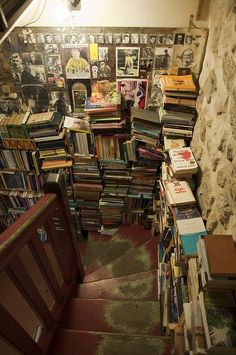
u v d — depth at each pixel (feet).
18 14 4.47
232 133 4.31
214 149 5.27
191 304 4.08
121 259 8.91
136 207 9.66
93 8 6.55
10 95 8.04
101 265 8.99
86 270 8.71
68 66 7.44
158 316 6.31
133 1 6.41
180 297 5.34
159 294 7.09
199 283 4.12
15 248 3.25
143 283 7.69
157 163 8.32
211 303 3.71
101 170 8.82
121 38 6.93
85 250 10.15
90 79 7.68
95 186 9.05
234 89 4.33
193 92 6.72
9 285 6.69
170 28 6.68
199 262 4.17
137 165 8.46
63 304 5.93
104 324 6.14
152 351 5.10
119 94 7.64
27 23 6.72
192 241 5.11
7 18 4.28
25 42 7.04
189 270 4.82
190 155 6.59
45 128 7.84
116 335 5.32
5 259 3.04
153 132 7.57
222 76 5.09
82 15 6.66
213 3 6.12
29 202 9.75
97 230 10.50
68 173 8.91
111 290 7.46
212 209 5.17
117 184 9.07
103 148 8.19
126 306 6.48
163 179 7.25
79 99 8.10
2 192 9.61
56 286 5.33
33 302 4.18
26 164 8.77
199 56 7.00
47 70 7.52
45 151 8.36
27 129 7.84
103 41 7.00
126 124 8.05
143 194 9.22
